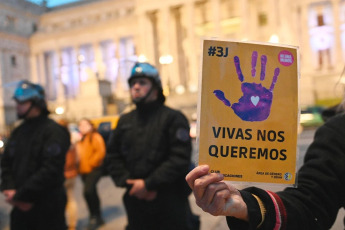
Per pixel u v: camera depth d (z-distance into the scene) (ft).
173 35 173.78
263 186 5.18
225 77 5.15
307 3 154.71
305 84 110.83
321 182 4.93
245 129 5.15
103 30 192.24
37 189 11.35
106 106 122.31
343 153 5.04
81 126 22.39
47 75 215.10
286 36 141.90
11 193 12.06
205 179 4.73
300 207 4.81
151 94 11.29
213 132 5.10
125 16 185.78
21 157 12.12
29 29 222.89
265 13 161.68
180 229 10.77
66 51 211.41
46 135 11.96
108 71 198.39
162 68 170.71
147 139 10.98
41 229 11.72
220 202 4.68
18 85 12.39
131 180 10.96
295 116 5.27
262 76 5.22
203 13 173.58
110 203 27.35
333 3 151.02
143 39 168.96
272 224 4.64
